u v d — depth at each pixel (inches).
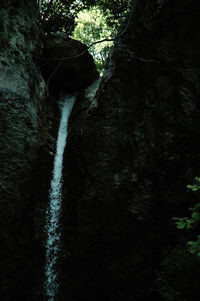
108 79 267.4
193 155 230.5
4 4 275.6
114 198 251.4
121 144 258.5
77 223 262.1
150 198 241.0
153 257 232.7
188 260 201.3
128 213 245.0
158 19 228.8
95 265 247.6
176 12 218.1
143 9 239.8
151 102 245.4
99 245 249.9
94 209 257.8
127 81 257.6
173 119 234.5
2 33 269.0
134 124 254.2
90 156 274.7
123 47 257.6
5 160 249.9
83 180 273.6
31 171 273.1
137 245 239.8
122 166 254.5
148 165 244.5
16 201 253.4
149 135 245.4
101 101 273.7
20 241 248.4
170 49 229.0
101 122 272.7
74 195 276.4
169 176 237.8
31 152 274.5
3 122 252.4
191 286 191.5
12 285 235.1
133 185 247.1
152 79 243.1
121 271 237.8
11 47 277.4
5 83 259.4
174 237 229.3
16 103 264.1
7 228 242.8
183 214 233.6
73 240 259.4
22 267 244.1
